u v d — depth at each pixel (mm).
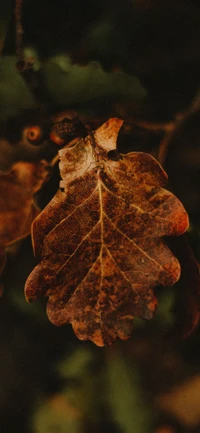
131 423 492
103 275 357
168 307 480
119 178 367
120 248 359
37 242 359
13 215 406
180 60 488
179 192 494
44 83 397
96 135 374
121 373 503
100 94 400
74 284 357
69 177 368
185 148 488
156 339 502
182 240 388
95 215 363
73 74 394
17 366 532
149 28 486
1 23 430
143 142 434
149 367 509
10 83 398
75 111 402
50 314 355
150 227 360
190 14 488
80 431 500
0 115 402
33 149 405
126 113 414
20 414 517
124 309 355
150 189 363
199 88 485
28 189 405
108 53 478
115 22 486
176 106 481
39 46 485
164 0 485
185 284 395
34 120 404
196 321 394
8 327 524
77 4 489
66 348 521
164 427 495
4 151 405
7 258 408
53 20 489
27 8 485
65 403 507
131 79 397
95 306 356
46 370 523
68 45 486
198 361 512
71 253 359
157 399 505
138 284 355
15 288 497
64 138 403
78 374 507
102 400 502
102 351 512
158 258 356
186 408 502
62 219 363
